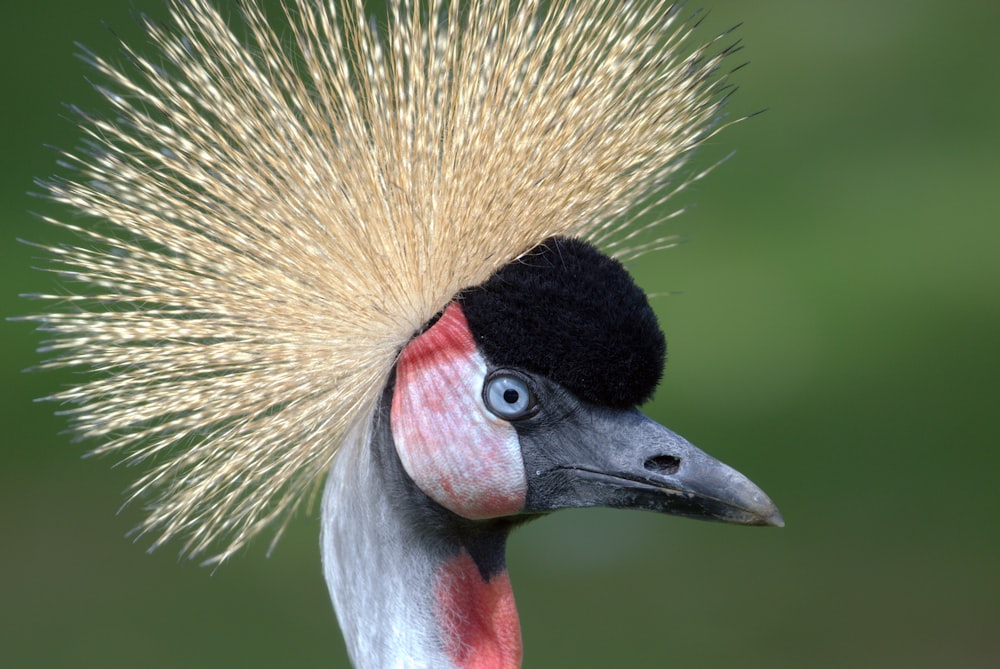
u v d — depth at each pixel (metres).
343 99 3.25
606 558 4.27
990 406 4.84
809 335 5.18
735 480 3.24
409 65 3.26
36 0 6.61
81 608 3.94
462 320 3.25
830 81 6.81
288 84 3.26
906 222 5.90
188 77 3.26
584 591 4.08
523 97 3.25
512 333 3.24
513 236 3.24
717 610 3.97
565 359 3.23
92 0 6.57
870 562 4.18
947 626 3.89
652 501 3.25
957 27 7.20
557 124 3.25
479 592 3.28
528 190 3.24
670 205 5.15
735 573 4.17
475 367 3.24
